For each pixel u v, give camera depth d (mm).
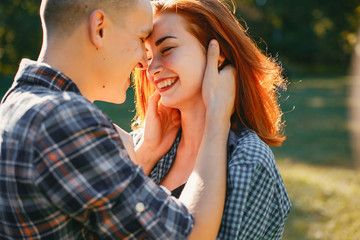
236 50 1643
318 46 34125
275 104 1784
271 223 1512
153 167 1825
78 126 1191
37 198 1192
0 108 1337
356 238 3986
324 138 8695
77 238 1282
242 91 1653
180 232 1249
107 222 1205
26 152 1186
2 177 1227
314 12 33812
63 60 1358
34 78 1313
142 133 1972
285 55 34219
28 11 19578
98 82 1430
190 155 1735
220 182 1362
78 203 1179
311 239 3984
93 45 1374
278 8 32969
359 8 34719
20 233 1252
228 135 1522
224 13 1665
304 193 5004
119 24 1404
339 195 4914
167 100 1640
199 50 1621
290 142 8305
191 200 1334
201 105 1675
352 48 35156
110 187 1195
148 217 1218
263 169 1425
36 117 1193
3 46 19719
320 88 20578
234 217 1368
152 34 1627
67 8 1344
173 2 1604
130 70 1471
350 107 13594
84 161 1182
